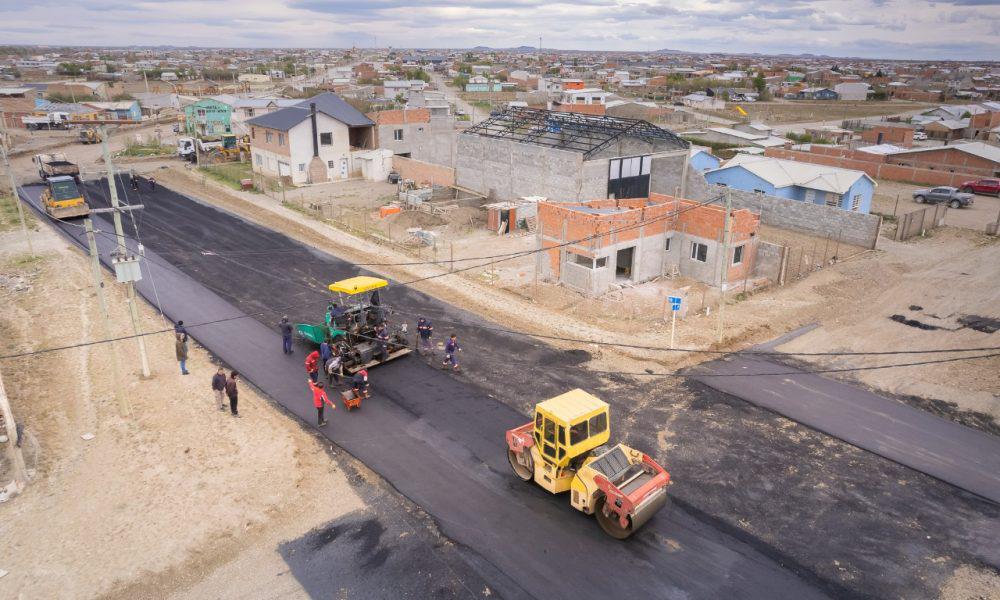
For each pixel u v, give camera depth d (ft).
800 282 114.42
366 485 57.72
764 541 50.55
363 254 129.39
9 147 257.14
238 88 514.27
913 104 513.86
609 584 46.09
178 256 125.29
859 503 55.36
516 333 92.02
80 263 120.06
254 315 97.81
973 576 47.09
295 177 198.49
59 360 82.12
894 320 97.50
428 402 72.79
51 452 62.18
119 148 268.00
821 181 158.30
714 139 282.97
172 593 45.39
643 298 105.81
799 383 77.61
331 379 76.74
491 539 50.80
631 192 155.63
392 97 443.32
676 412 70.33
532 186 157.17
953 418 69.97
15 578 46.32
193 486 57.11
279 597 45.03
